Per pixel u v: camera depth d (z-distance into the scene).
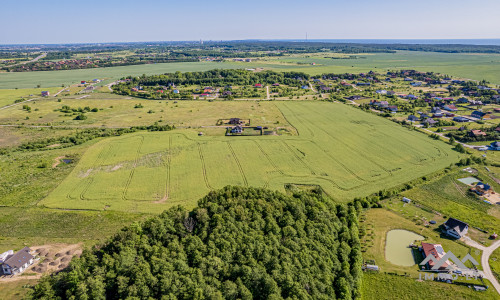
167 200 94.44
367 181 104.81
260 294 56.62
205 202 78.19
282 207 76.50
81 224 82.62
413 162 119.00
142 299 52.84
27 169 115.19
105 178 108.38
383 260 71.00
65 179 107.56
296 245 65.38
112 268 57.78
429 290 62.78
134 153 130.38
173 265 58.34
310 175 109.56
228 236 65.38
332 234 72.25
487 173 110.19
